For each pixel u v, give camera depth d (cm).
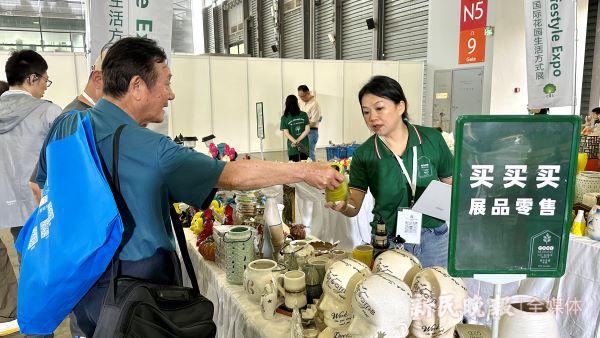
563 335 210
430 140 172
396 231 162
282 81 867
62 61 690
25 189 231
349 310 102
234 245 153
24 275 97
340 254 146
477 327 104
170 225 117
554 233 80
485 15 787
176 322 100
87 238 90
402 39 992
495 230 80
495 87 794
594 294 200
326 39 1195
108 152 100
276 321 127
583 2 758
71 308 99
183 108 793
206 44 1898
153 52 108
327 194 130
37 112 229
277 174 106
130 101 107
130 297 95
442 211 146
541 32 416
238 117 843
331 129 920
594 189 237
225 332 155
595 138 285
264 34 1471
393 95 164
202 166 100
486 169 78
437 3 883
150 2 257
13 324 248
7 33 1270
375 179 175
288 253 152
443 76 891
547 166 78
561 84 413
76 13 1336
